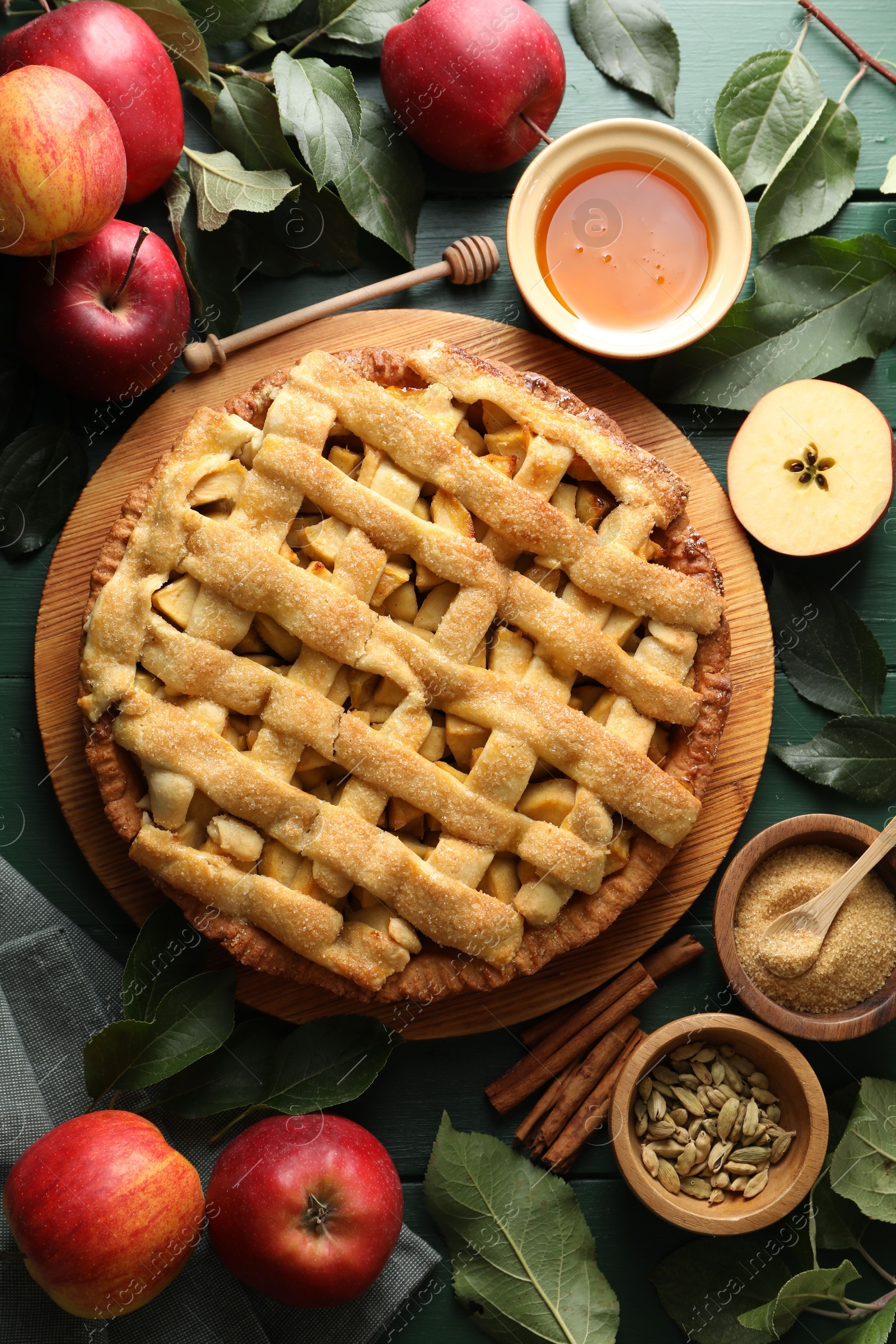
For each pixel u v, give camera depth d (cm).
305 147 90
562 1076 91
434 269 92
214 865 84
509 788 85
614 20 94
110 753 86
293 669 85
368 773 84
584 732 85
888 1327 86
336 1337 88
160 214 93
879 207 96
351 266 93
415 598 87
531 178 90
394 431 85
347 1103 91
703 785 87
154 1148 83
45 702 90
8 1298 86
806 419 92
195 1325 88
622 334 91
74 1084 89
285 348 92
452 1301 90
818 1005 89
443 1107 91
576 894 87
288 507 85
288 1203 84
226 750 84
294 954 86
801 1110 88
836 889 89
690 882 91
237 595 84
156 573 85
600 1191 91
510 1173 89
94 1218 82
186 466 85
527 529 85
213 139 93
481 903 84
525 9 89
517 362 93
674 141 90
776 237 93
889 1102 89
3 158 82
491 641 86
